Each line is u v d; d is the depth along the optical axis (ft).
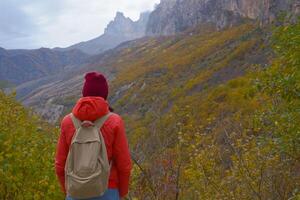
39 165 25.48
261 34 375.25
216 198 28.50
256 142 26.96
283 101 25.41
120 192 13.76
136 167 23.89
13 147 25.34
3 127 27.91
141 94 408.05
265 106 26.48
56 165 13.60
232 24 644.27
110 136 13.20
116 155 13.37
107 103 13.48
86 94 13.53
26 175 25.12
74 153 12.94
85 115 13.10
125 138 13.51
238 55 341.00
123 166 13.37
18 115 33.09
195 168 28.35
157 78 478.18
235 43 451.53
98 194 12.87
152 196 23.72
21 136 27.81
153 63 626.23
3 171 24.13
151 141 25.39
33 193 25.00
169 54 640.99
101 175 12.77
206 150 29.12
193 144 28.60
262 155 26.45
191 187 29.17
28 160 25.03
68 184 12.88
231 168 27.73
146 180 23.99
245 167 26.68
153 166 24.23
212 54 474.08
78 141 12.96
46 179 24.31
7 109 33.01
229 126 30.60
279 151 24.75
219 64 354.13
